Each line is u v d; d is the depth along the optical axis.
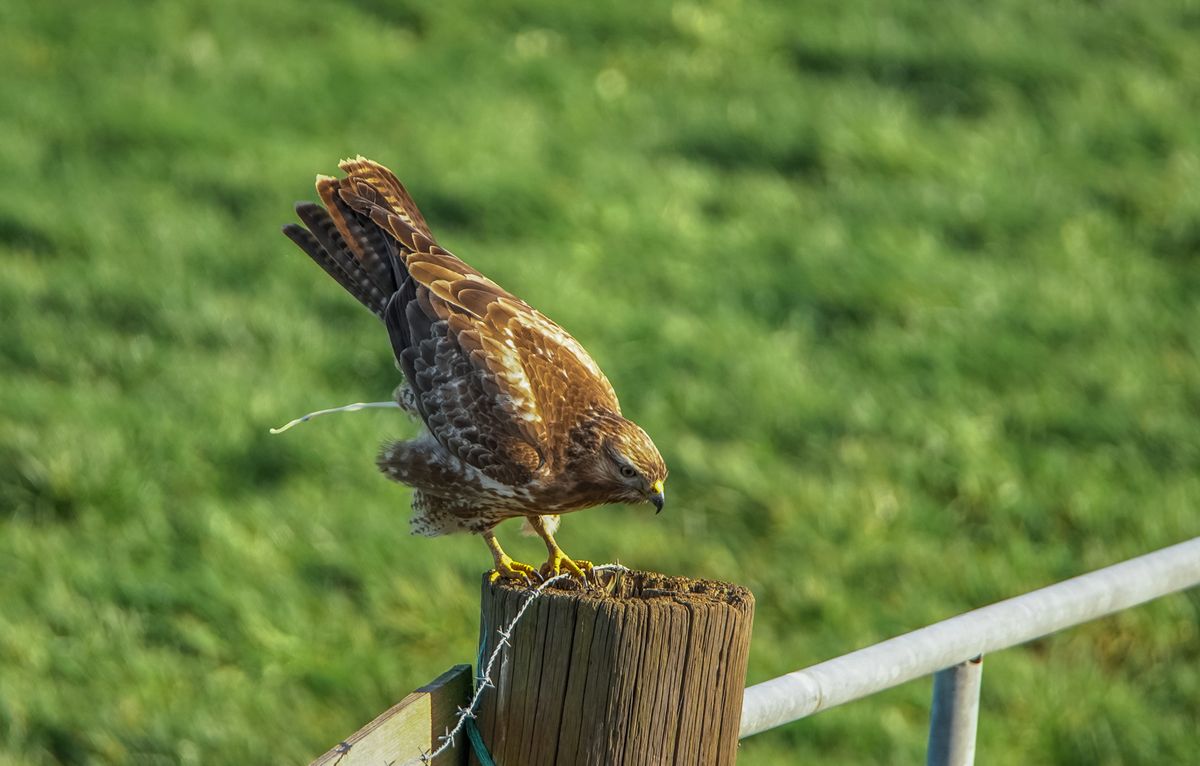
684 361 14.08
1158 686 10.65
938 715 5.87
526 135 18.91
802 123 18.95
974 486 12.38
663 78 20.84
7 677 9.98
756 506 12.20
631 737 4.63
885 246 16.14
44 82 20.31
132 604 10.73
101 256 15.91
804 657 10.58
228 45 21.55
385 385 13.80
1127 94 19.83
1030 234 16.73
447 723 4.81
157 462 12.29
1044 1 22.50
